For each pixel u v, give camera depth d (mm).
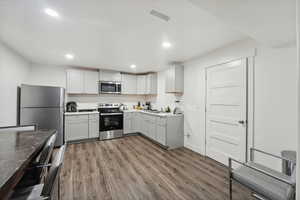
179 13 1566
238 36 2137
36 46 2555
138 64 3842
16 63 2895
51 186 765
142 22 1756
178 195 1775
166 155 3051
